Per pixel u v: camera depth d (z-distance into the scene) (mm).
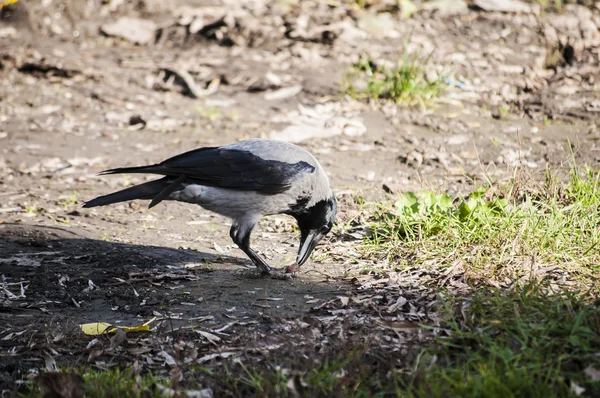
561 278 9023
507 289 8641
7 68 19812
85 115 17516
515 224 10203
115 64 20062
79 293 9516
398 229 10781
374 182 13648
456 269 9461
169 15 22406
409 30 20766
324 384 6910
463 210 10594
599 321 7406
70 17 22375
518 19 20891
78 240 11328
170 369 7574
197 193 10000
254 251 10320
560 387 6555
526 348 7023
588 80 18500
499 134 15805
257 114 17359
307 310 8797
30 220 12273
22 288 9578
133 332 8336
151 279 9945
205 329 8352
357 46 20234
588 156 14242
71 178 14406
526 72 18734
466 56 19375
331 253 10734
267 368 7406
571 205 10656
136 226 12102
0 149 15750
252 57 20172
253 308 8930
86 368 7520
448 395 6352
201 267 10383
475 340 7332
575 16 20906
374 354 7480
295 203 10094
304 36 20922
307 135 16094
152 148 15789
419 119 16703
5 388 7324
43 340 8219
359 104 17531
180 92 18734
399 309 8523
